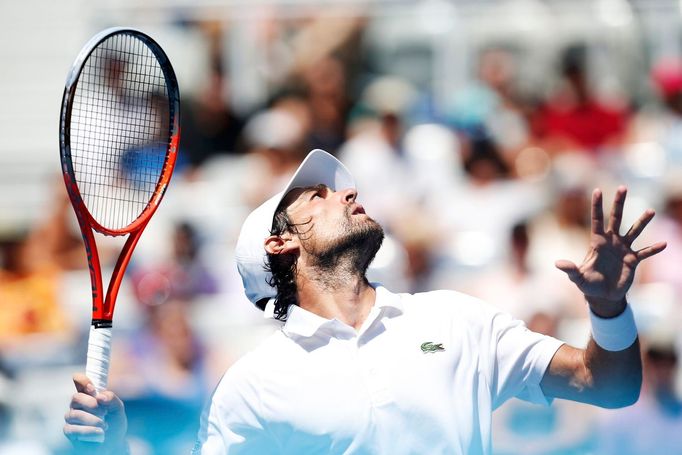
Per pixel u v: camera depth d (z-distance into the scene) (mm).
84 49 14883
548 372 14625
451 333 14320
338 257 14773
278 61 37188
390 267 30719
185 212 33625
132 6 37094
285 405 13844
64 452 26062
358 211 15117
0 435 26609
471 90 37375
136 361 28188
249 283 15555
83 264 31859
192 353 28203
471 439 13844
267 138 34938
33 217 34844
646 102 37719
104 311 14727
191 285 30000
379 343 14156
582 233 31703
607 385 14164
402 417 13680
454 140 35906
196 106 36562
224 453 14156
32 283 30375
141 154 18266
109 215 21016
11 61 41469
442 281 30953
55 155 38781
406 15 37875
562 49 37812
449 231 32594
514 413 25453
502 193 33594
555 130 36688
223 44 37125
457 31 37844
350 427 13648
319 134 35750
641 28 37812
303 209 15180
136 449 25609
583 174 33562
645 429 25234
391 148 35406
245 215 32969
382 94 36719
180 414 27188
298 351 14180
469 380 14078
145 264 30719
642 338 26891
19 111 40781
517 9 38031
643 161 35219
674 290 30344
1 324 29703
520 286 29750
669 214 31969
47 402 27672
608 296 13672
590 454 25047
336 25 37219
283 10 37406
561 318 29438
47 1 42219
